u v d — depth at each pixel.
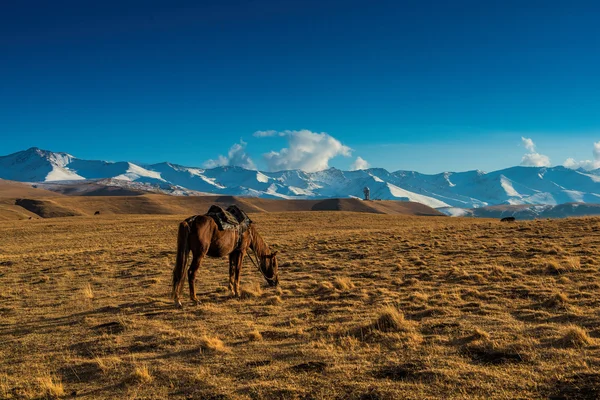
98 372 7.05
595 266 13.29
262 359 6.98
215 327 9.30
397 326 8.09
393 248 22.47
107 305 12.38
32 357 8.12
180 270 11.40
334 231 42.72
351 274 15.81
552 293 10.16
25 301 13.87
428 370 5.91
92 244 39.28
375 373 6.00
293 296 12.42
